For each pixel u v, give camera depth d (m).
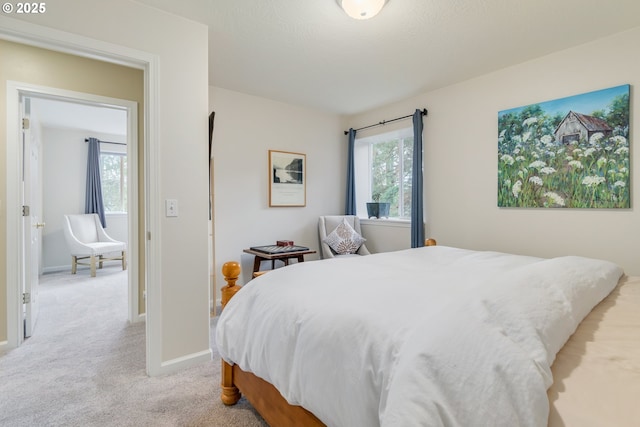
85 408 1.63
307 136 4.16
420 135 3.51
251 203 3.71
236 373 1.61
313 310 1.13
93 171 5.46
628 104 2.25
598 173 2.38
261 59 2.75
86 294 3.80
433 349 0.77
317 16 2.12
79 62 2.61
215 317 2.97
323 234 4.09
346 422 0.90
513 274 1.19
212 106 3.40
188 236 2.05
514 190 2.84
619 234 2.31
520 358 0.71
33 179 2.82
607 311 1.09
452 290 1.20
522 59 2.72
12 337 2.32
